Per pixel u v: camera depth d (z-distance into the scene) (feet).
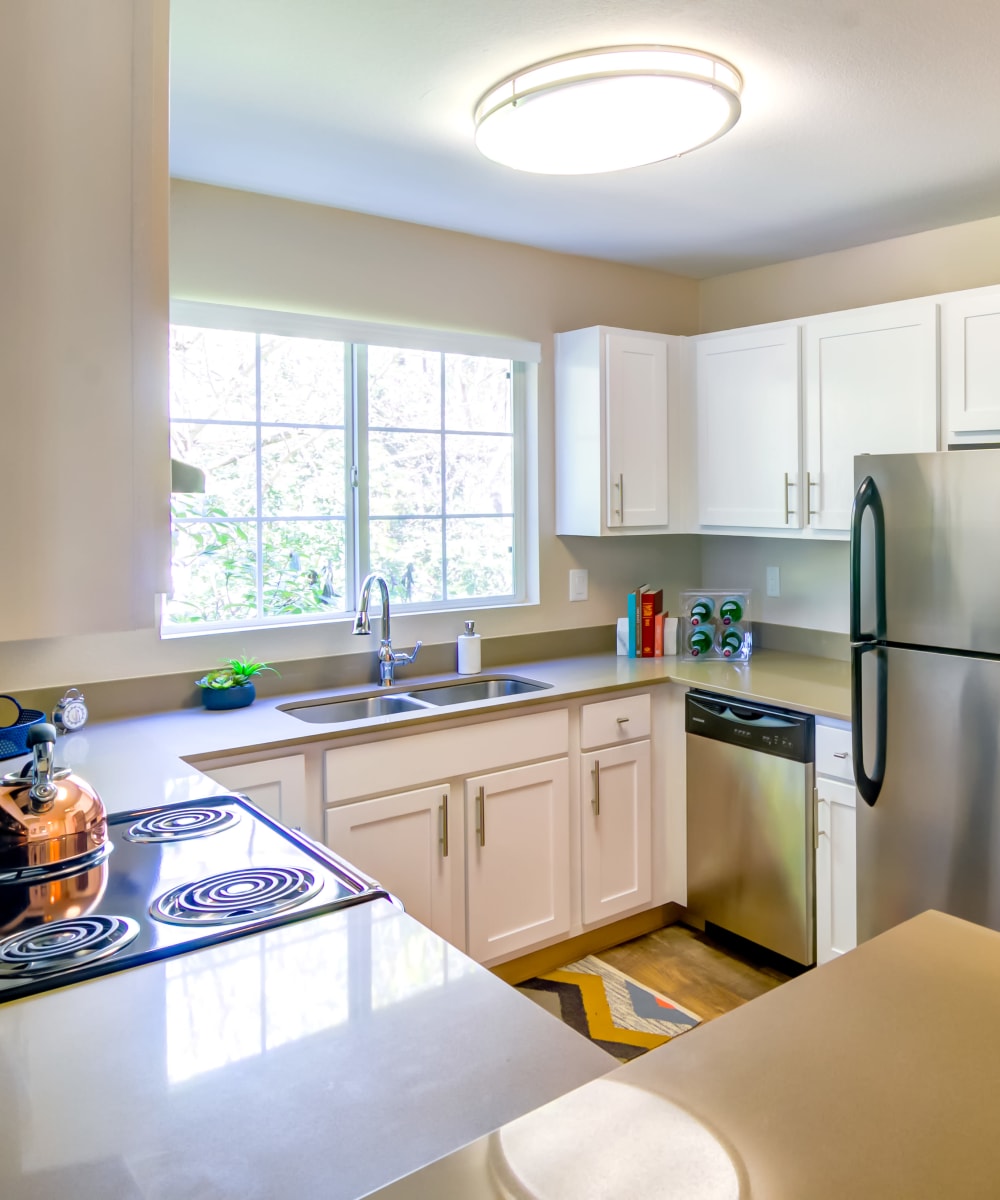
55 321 2.05
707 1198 2.03
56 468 2.06
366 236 9.98
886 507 7.96
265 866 4.84
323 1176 2.53
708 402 11.47
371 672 10.29
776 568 12.36
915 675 7.87
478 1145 2.23
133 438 2.15
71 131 2.06
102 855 4.98
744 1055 2.63
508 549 11.71
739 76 6.61
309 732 7.92
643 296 12.48
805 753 9.08
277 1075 3.01
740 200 9.43
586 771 9.89
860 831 8.37
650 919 10.75
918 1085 2.48
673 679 10.45
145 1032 3.28
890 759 8.10
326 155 8.14
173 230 8.78
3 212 1.99
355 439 10.23
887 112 7.27
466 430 11.20
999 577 7.29
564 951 10.00
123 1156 2.62
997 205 9.61
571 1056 3.12
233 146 7.91
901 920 8.13
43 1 2.03
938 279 10.46
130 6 2.13
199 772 6.70
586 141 7.20
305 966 3.76
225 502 9.46
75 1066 3.07
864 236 10.75
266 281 9.35
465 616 11.02
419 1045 3.18
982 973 3.16
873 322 9.65
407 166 8.41
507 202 9.51
